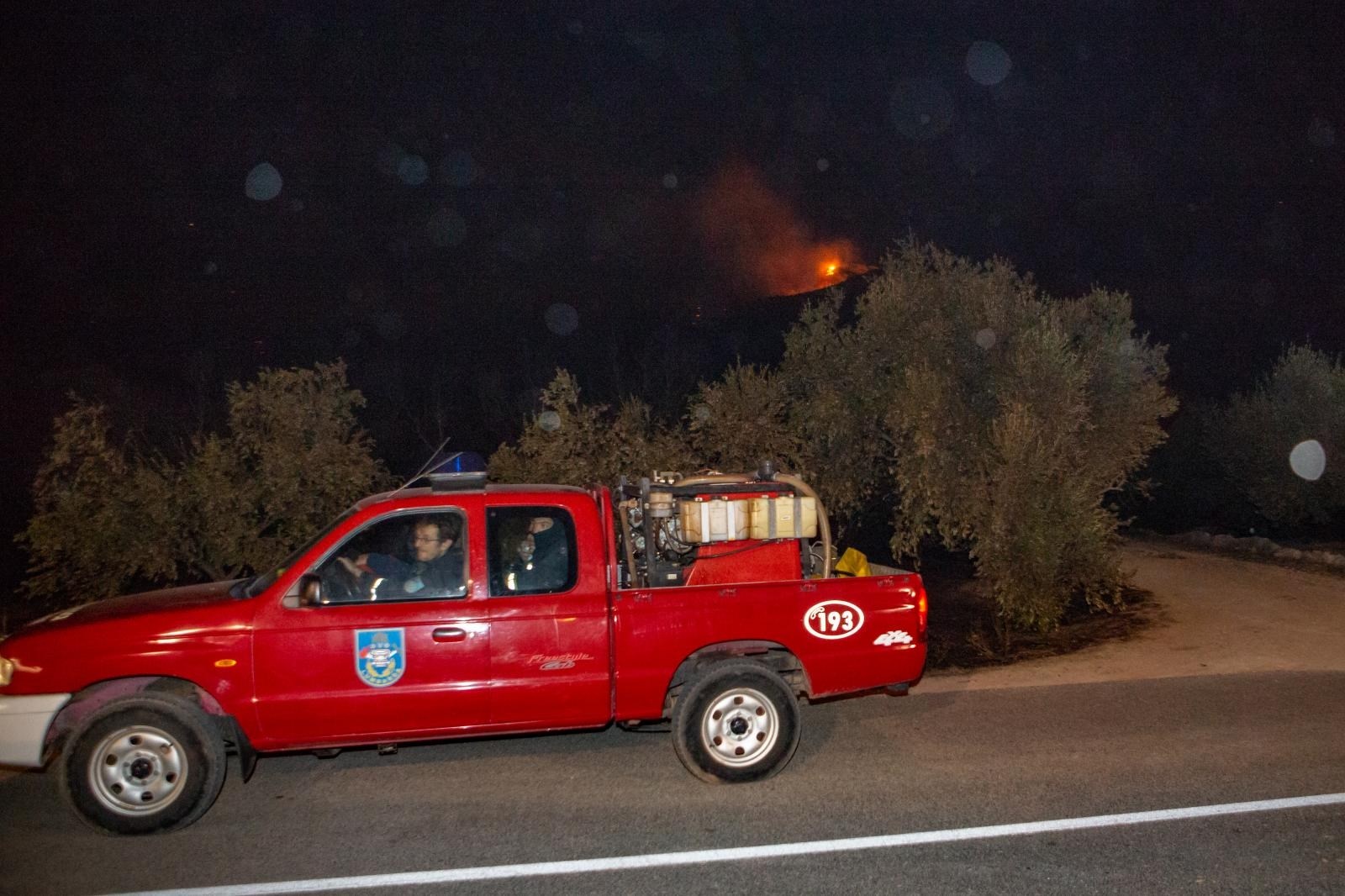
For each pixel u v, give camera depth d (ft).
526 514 20.35
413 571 19.90
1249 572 43.45
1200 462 62.13
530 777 21.22
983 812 18.69
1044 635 34.06
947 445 34.60
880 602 21.50
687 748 20.40
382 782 21.12
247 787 20.93
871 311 38.24
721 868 16.57
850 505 38.70
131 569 31.68
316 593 18.93
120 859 17.40
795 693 21.74
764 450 36.37
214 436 32.94
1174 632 33.60
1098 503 35.19
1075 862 16.49
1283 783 19.80
